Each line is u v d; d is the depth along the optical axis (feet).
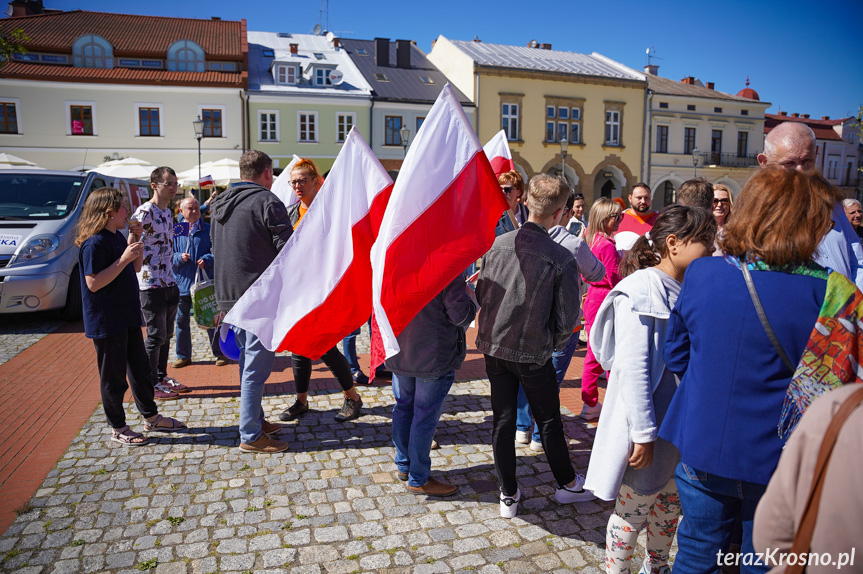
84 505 10.09
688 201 12.16
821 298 4.92
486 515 10.05
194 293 17.80
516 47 114.93
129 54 82.23
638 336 6.96
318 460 12.15
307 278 11.47
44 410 14.87
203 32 91.09
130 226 12.34
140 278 15.37
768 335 5.05
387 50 101.30
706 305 5.53
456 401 16.19
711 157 110.42
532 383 9.63
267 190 12.34
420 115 91.15
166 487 10.82
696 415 5.56
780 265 5.16
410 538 9.29
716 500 5.74
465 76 97.55
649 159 105.91
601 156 103.30
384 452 12.60
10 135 76.33
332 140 87.51
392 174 91.25
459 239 9.66
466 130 9.77
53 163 78.33
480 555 8.85
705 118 108.99
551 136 100.32
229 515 9.87
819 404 3.67
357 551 8.89
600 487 7.22
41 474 11.24
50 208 26.68
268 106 84.53
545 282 9.18
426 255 9.60
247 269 12.03
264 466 11.80
